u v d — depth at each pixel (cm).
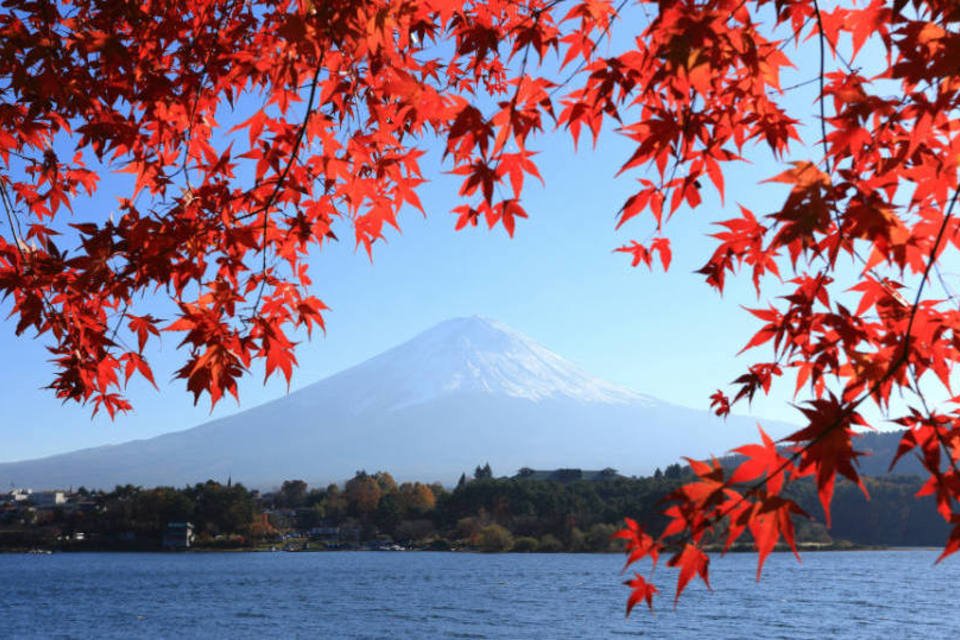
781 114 404
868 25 368
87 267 501
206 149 617
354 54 472
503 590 10362
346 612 8100
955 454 324
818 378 443
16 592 10294
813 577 12850
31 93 554
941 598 9425
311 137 527
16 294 541
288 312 600
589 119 415
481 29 443
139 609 8444
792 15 382
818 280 428
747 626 7119
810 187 311
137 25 595
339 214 562
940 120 366
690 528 321
